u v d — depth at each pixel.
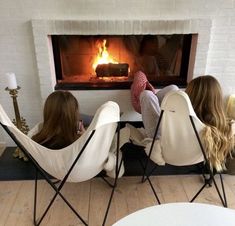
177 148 1.40
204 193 1.73
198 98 1.42
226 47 2.26
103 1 2.03
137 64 2.53
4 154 2.09
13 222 1.50
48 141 1.28
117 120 1.15
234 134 1.41
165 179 1.87
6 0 1.98
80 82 2.42
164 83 2.48
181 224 0.94
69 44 2.35
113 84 2.40
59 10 2.04
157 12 2.10
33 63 2.22
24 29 2.09
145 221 0.95
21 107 2.38
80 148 1.14
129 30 2.11
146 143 1.58
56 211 1.57
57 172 1.29
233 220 0.96
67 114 1.27
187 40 2.36
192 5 2.09
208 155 1.35
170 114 1.26
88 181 1.84
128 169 1.88
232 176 1.89
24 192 1.73
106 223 1.49
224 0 2.08
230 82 2.40
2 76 2.24
